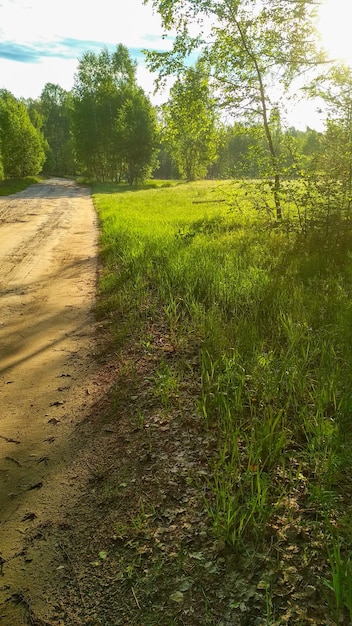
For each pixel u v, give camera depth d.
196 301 6.38
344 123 8.59
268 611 1.97
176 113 12.91
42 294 8.05
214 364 4.18
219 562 2.35
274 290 6.18
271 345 4.57
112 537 2.61
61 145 90.56
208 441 3.38
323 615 2.01
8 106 52.88
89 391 4.45
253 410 3.60
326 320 5.11
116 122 49.88
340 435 3.06
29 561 2.50
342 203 8.59
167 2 11.35
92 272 9.64
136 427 3.70
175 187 41.88
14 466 3.35
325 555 2.31
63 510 2.88
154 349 5.16
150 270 8.28
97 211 23.00
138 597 2.21
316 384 3.86
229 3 10.95
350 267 7.16
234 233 11.66
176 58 12.05
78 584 2.33
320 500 2.59
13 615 2.19
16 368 5.05
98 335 5.97
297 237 9.15
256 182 10.77
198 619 2.07
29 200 30.28
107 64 54.12
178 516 2.71
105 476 3.16
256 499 2.60
